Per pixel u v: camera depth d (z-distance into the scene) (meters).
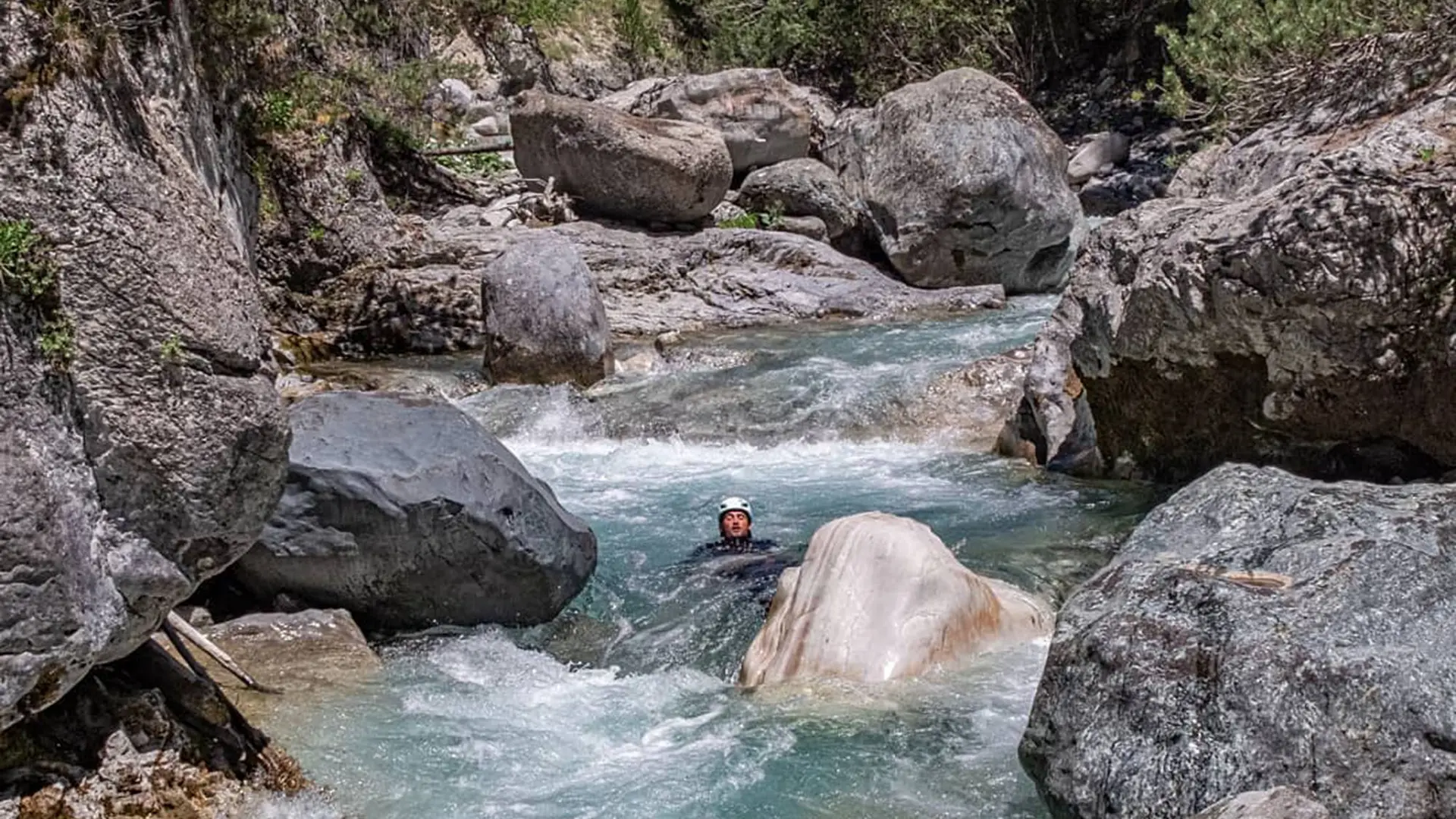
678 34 25.95
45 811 3.89
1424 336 6.63
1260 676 3.93
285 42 13.38
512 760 4.92
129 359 3.73
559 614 6.44
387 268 13.59
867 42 24.45
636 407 10.55
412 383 11.41
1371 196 6.61
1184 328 7.39
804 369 11.23
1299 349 6.93
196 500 3.88
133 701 4.17
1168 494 7.88
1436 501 4.57
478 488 6.10
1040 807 4.42
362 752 4.89
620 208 15.77
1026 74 24.23
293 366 12.12
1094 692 4.21
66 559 3.59
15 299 3.53
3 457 3.48
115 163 3.74
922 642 5.49
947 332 12.74
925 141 15.40
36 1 3.62
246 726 4.50
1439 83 8.49
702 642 6.10
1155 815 3.93
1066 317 9.10
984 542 7.23
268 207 13.45
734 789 4.67
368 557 6.00
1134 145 21.22
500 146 17.00
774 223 16.25
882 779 4.68
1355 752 3.77
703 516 8.18
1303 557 4.39
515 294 11.41
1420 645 3.93
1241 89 13.05
